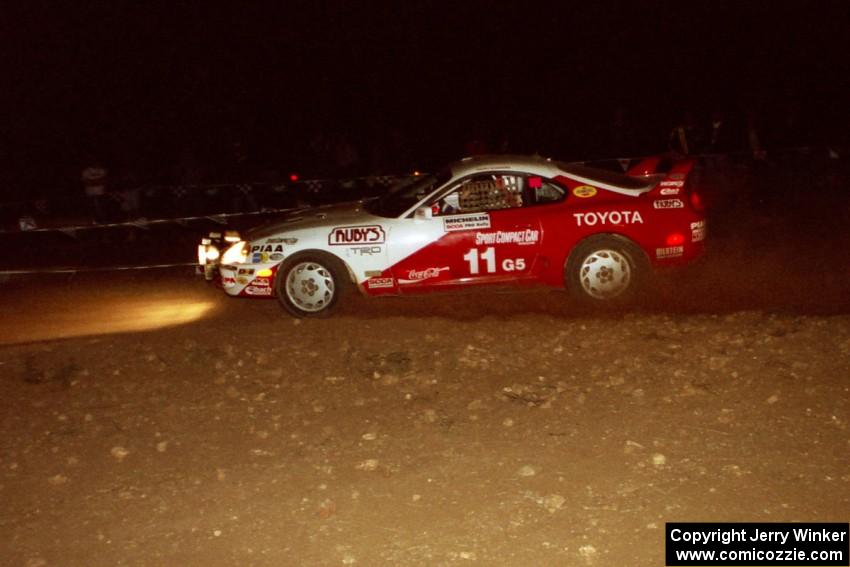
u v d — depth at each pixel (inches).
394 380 277.7
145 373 296.8
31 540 191.9
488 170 371.2
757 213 606.5
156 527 194.7
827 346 284.5
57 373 300.2
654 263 366.0
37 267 563.8
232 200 762.8
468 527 187.8
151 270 535.2
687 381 264.1
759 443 221.9
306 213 395.9
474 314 374.0
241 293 377.4
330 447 232.5
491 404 255.9
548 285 370.9
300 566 175.9
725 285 406.0
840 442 220.5
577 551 177.0
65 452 237.9
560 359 292.2
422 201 370.0
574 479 207.2
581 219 363.9
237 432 246.2
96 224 690.8
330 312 370.9
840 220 561.9
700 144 664.4
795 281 409.1
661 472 208.7
